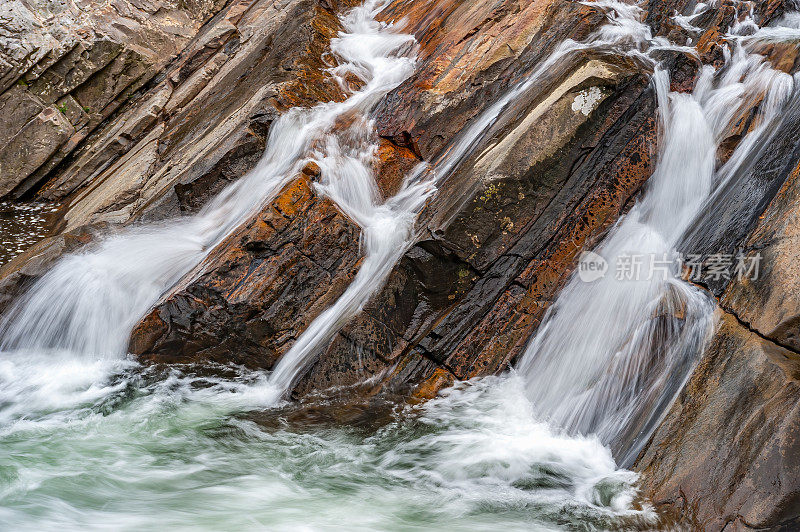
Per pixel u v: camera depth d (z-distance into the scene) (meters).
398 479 4.71
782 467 3.66
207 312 5.82
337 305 5.91
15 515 4.20
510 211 5.67
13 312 6.37
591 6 6.92
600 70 5.84
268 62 8.55
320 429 5.24
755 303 4.46
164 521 4.21
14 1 9.45
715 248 5.14
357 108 7.36
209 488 4.58
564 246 5.67
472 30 7.48
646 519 4.07
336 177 6.48
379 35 8.92
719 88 6.29
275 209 5.98
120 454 4.96
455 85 6.91
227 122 7.61
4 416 5.42
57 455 4.91
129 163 8.66
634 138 5.88
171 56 10.51
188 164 7.51
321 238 6.00
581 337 5.34
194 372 5.94
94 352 6.28
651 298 5.21
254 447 5.05
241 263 5.84
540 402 5.26
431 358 5.59
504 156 5.66
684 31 6.99
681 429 4.28
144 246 6.75
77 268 6.50
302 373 5.61
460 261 5.63
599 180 5.79
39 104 9.38
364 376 5.57
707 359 4.48
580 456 4.75
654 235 5.68
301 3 9.16
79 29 9.62
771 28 6.94
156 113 9.65
